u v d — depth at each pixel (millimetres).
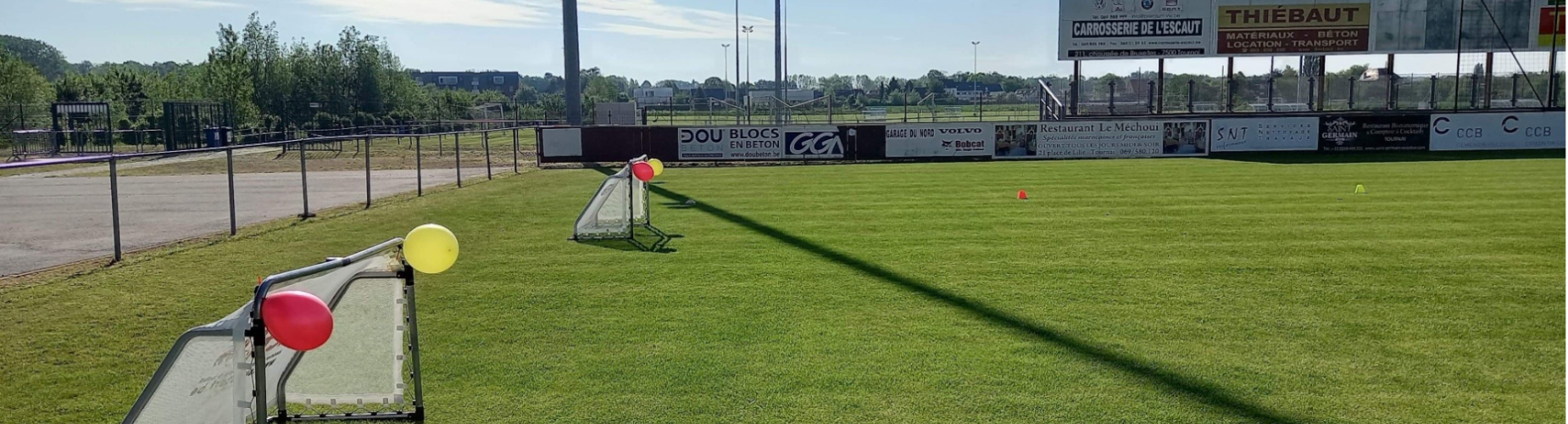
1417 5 32969
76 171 29578
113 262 11609
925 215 15711
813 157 30719
